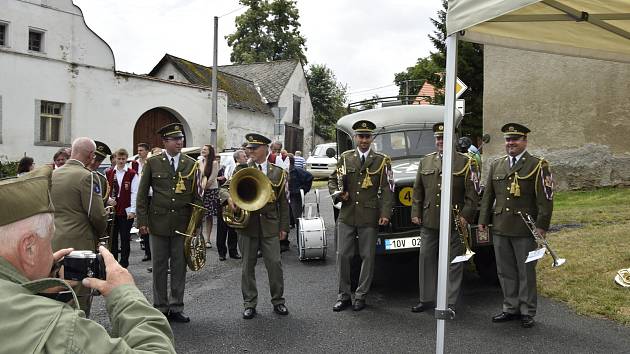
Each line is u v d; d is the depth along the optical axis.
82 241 4.46
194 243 5.74
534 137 14.27
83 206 4.48
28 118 18.14
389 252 6.45
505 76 14.76
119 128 20.80
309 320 5.68
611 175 13.20
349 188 6.13
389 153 7.87
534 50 4.63
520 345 4.82
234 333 5.28
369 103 10.07
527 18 4.12
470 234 6.10
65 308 1.45
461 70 20.66
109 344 1.44
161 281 5.70
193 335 5.23
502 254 5.54
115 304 1.71
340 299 6.14
